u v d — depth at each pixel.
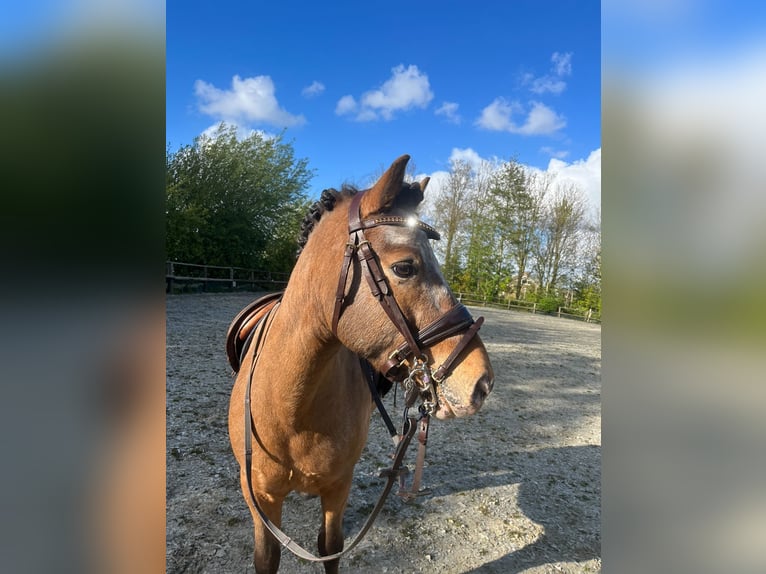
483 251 31.73
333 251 1.46
